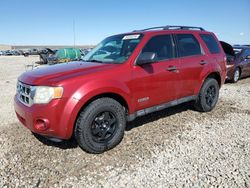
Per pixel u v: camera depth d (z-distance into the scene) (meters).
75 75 3.64
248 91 8.41
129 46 4.42
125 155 3.76
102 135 3.79
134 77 4.11
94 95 3.61
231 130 4.68
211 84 5.72
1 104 6.97
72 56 27.42
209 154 3.71
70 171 3.33
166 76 4.62
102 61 4.47
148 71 4.30
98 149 3.76
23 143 4.21
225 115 5.63
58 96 3.39
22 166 3.47
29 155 3.79
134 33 4.75
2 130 4.83
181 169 3.31
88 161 3.60
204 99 5.63
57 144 4.15
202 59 5.43
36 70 4.21
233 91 8.47
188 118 5.42
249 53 11.45
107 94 3.89
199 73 5.36
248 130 4.66
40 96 3.46
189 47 5.28
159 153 3.78
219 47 6.10
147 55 4.08
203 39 5.67
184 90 5.11
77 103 3.46
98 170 3.35
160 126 4.93
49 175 3.25
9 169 3.40
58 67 4.22
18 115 4.03
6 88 9.80
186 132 4.61
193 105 5.93
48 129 3.46
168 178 3.11
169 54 4.80
